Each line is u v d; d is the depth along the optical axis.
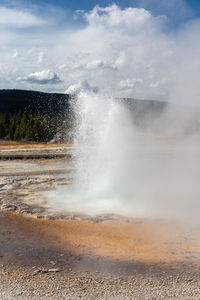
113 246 11.09
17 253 10.47
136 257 10.05
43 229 13.03
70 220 14.17
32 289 7.58
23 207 16.12
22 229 13.04
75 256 10.19
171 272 8.80
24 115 82.44
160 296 7.15
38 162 37.38
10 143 71.12
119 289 7.59
